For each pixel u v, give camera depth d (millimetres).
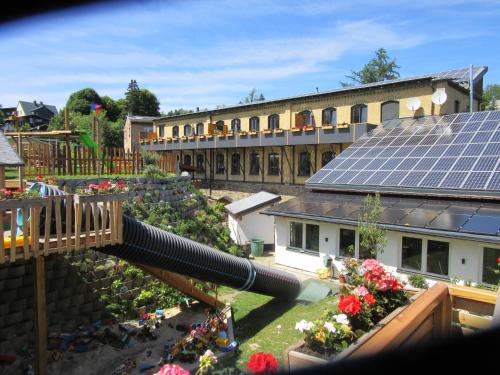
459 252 12391
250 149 31922
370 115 24984
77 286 11305
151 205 16500
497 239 11195
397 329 3000
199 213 18938
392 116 24141
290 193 28812
